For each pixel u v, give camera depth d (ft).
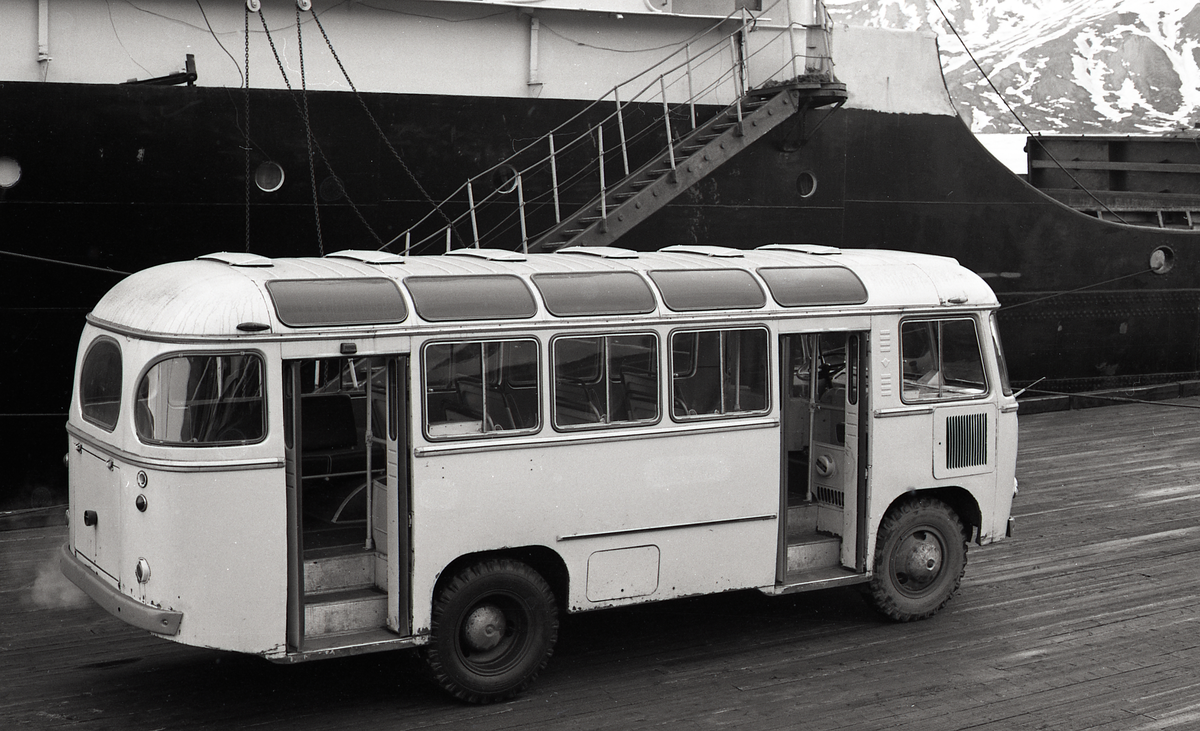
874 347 28.63
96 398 24.59
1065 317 62.95
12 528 40.14
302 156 43.62
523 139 47.57
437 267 25.57
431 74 47.09
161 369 22.20
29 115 40.16
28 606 31.55
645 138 50.37
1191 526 39.91
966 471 30.30
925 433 29.55
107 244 41.73
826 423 30.17
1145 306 65.46
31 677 26.40
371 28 45.96
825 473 30.01
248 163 42.78
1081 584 33.53
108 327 24.09
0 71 41.16
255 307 22.53
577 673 26.71
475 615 24.61
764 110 48.01
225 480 22.18
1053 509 42.19
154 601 22.21
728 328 26.94
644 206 44.73
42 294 41.32
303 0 42.98
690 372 26.66
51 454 42.22
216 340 22.12
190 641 22.12
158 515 22.03
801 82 48.44
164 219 42.22
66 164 40.81
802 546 29.12
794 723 23.88
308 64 45.24
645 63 50.72
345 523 26.50
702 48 51.70
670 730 23.52
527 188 47.91
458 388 24.03
